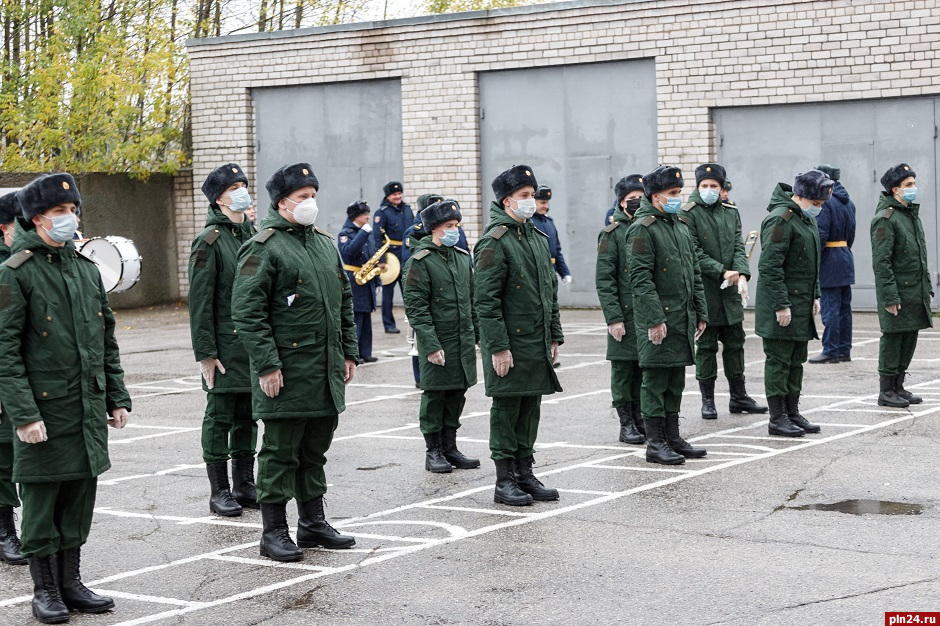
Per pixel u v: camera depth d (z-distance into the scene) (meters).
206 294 8.32
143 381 15.30
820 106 19.66
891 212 11.57
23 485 6.28
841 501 8.17
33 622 6.29
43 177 6.30
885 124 19.25
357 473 9.62
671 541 7.33
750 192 20.27
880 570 6.60
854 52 19.20
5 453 7.43
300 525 7.51
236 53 24.22
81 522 6.43
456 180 22.48
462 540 7.53
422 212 9.82
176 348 18.58
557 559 7.04
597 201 21.53
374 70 23.06
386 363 16.19
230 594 6.61
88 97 24.58
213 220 8.45
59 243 6.39
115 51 25.11
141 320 22.70
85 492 6.41
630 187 10.38
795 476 8.94
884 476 8.84
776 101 19.80
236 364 8.41
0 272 6.23
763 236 10.45
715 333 11.52
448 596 6.43
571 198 21.73
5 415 7.36
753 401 11.76
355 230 16.08
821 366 14.48
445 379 9.59
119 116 24.77
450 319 9.66
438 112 22.56
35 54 26.23
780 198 10.54
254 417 7.28
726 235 11.59
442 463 9.62
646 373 9.56
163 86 25.66
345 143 23.56
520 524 7.88
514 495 8.41
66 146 24.72
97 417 6.41
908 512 7.84
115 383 6.62
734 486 8.70
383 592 6.54
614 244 10.23
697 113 20.41
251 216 8.92
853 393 12.55
